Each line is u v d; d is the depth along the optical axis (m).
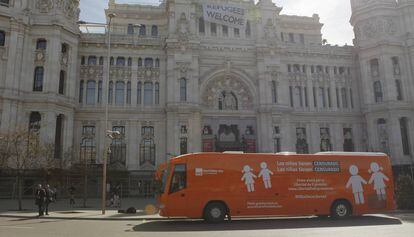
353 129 70.38
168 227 23.14
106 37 63.88
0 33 54.16
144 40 65.06
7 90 52.09
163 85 64.50
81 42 62.88
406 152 63.97
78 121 61.25
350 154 28.28
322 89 71.06
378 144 65.25
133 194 58.78
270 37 67.38
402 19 67.69
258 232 19.92
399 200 36.62
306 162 27.34
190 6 65.31
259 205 26.09
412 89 64.94
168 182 25.88
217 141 63.34
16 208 38.34
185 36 63.16
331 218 27.92
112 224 25.33
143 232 20.61
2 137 40.97
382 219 27.14
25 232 20.39
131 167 61.03
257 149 64.25
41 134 52.94
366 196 27.62
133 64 64.62
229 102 66.12
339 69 72.56
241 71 66.06
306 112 68.62
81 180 52.84
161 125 63.28
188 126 60.62
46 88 54.31
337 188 27.31
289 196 26.53
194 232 20.31
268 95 64.88
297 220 26.89
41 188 31.69
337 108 70.50
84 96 62.22
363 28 69.38
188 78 62.22
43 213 32.25
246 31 68.88
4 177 49.41
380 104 65.31
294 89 69.12
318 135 68.62
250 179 26.34
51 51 55.38
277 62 66.69
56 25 55.81
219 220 25.69
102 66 63.72
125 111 62.69
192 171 26.00
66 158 49.41
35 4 56.53
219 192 25.84
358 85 71.94
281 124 64.44
